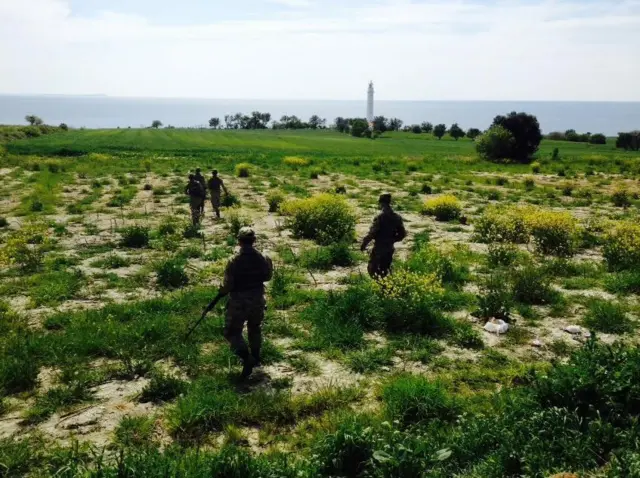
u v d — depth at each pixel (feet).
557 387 17.54
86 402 19.35
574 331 26.09
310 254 41.29
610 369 18.25
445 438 16.16
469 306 29.78
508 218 51.31
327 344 24.50
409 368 22.30
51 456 15.71
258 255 21.65
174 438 16.99
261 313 21.61
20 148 197.06
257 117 645.10
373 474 14.39
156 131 415.03
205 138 338.75
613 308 27.78
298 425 17.78
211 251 44.24
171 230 52.11
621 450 14.40
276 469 14.46
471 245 48.11
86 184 95.30
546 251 44.65
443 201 63.36
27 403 19.26
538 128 184.65
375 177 110.83
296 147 278.67
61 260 40.24
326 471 14.90
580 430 16.02
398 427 17.15
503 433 15.70
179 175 113.19
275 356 23.09
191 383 20.39
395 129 559.38
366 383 20.81
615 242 40.32
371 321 27.02
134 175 111.45
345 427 15.89
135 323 25.99
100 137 314.35
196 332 25.23
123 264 39.40
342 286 34.27
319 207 51.44
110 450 16.24
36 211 66.18
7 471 15.01
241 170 111.14
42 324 26.81
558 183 107.65
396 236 31.19
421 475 14.16
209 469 14.33
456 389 20.13
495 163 173.58
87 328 25.52
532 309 29.60
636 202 79.41
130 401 19.47
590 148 297.53
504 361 22.90
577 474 13.43
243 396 19.34
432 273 32.30
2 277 36.37
